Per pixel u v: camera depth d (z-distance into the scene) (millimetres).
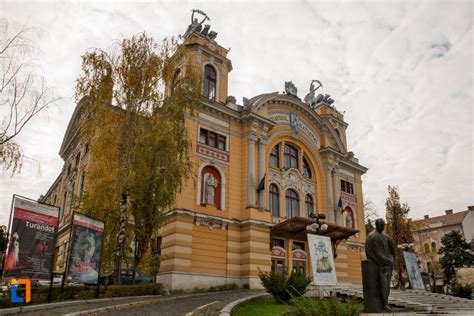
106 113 20156
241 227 27750
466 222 63344
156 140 19797
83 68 20469
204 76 30234
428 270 57938
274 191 31484
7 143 15336
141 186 19281
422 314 12508
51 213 13977
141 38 21875
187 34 32219
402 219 40656
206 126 28344
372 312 11961
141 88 20891
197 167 26828
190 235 24750
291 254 29719
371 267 12359
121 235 18875
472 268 49062
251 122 29891
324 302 11859
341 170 38781
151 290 19203
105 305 13883
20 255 12828
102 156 19688
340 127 43656
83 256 15172
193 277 24000
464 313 13945
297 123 34656
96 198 19219
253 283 25953
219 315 11820
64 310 12383
